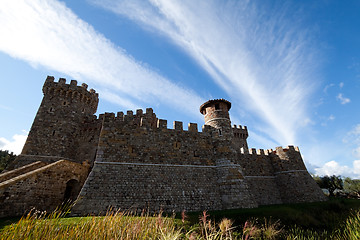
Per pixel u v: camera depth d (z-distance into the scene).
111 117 21.02
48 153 29.94
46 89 33.97
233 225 14.96
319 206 23.30
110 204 16.14
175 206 18.16
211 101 28.09
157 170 19.97
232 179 21.95
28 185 15.84
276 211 18.58
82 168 22.33
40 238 6.04
